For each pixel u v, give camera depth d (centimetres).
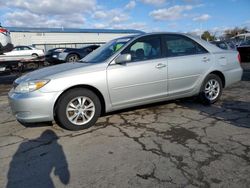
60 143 393
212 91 564
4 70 1099
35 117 412
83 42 4600
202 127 433
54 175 305
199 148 356
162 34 510
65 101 425
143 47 486
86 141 396
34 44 4147
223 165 309
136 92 471
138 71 465
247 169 299
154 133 416
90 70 436
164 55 499
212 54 554
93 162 330
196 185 273
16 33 3972
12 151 374
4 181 297
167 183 279
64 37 4397
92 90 446
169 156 337
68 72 427
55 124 473
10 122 505
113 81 447
